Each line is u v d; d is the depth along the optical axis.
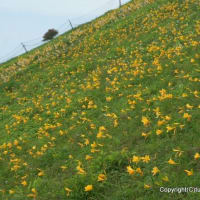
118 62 15.75
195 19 15.86
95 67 17.47
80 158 7.83
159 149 6.37
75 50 23.66
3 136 13.28
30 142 11.22
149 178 5.46
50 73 20.81
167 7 20.48
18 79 23.70
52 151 9.21
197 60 10.36
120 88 11.98
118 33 21.95
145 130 7.56
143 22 21.06
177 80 9.77
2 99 20.28
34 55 29.03
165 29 16.64
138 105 9.27
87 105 12.20
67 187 6.16
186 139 6.19
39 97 16.61
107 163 6.52
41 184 7.20
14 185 8.23
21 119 14.37
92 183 5.95
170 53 12.52
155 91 9.84
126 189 5.57
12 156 10.36
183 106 7.45
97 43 22.33
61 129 10.98
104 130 8.77
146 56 14.20
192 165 5.35
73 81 17.00
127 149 7.11
